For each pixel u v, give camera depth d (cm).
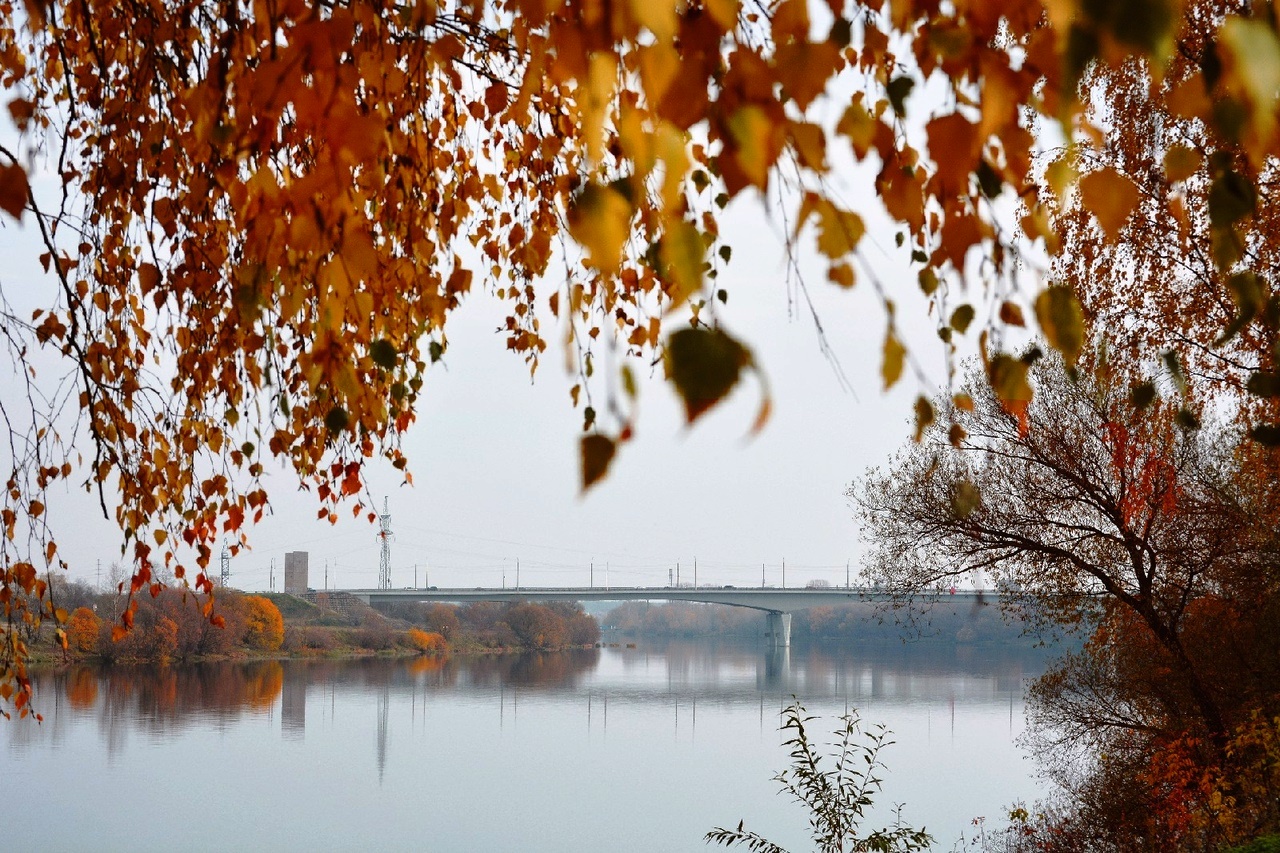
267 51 257
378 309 379
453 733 3822
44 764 3112
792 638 11962
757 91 140
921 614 1355
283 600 8575
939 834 2092
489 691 5253
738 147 130
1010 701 4538
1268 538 1091
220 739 3597
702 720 4147
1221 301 820
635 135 134
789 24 152
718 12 135
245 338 371
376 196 368
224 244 421
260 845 2303
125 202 380
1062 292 172
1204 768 1103
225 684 5028
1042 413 1244
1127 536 1188
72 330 380
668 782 2948
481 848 2280
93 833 2380
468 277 417
